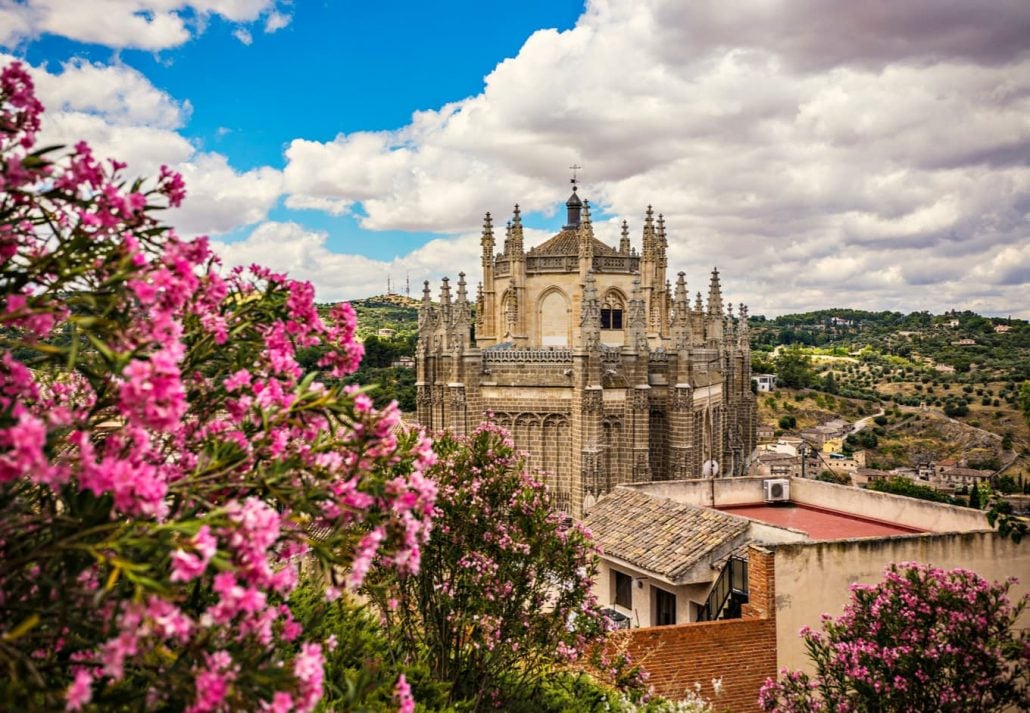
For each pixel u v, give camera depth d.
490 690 21.56
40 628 9.01
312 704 8.68
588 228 75.44
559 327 78.25
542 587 22.38
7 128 9.62
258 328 12.04
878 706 22.84
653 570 34.53
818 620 30.58
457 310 70.69
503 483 21.70
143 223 10.02
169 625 7.99
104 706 8.57
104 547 8.17
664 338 86.12
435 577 21.59
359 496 10.41
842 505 46.56
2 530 8.65
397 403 11.02
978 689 23.22
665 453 72.75
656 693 28.12
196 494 9.90
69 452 10.75
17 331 10.64
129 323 9.12
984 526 37.72
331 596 10.30
